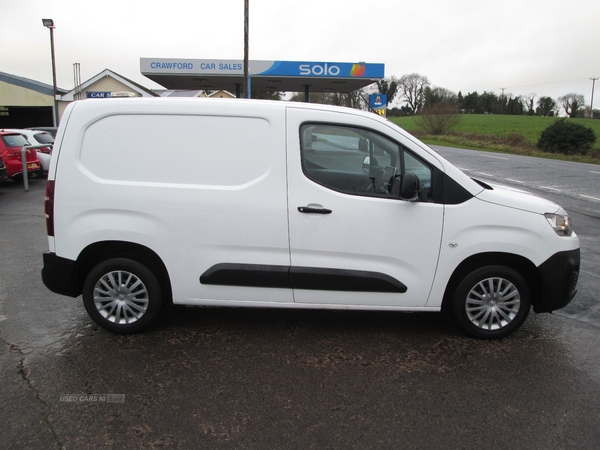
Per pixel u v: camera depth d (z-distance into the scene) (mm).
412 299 4012
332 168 3902
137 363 3664
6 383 3352
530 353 3930
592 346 4090
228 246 3926
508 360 3807
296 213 3859
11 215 9516
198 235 3912
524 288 4035
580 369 3689
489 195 3947
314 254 3922
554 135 30984
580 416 3086
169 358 3752
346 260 3928
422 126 46562
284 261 3926
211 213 3881
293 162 3850
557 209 4070
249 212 3867
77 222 3930
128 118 3885
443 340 4145
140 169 3904
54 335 4141
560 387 3428
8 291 5199
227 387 3355
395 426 2961
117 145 3896
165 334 4180
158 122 3879
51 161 3939
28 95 31812
